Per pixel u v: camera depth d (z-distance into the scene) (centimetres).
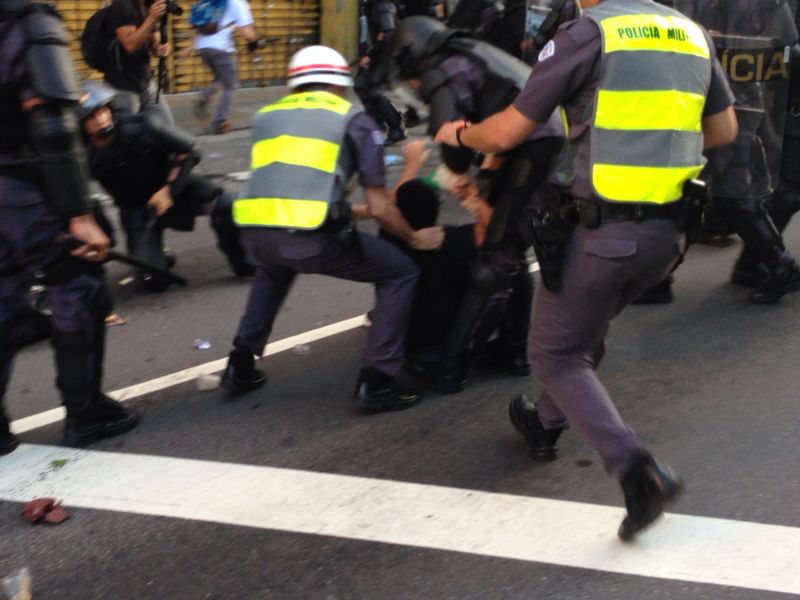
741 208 550
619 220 313
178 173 567
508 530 346
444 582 318
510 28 602
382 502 366
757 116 532
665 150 310
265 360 503
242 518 358
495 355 480
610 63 309
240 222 414
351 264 412
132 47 706
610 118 311
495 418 433
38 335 529
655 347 507
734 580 313
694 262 644
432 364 455
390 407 439
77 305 394
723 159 540
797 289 567
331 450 407
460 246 445
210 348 525
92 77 1124
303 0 1377
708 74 326
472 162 439
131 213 597
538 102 317
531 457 397
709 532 340
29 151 366
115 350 521
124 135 548
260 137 418
